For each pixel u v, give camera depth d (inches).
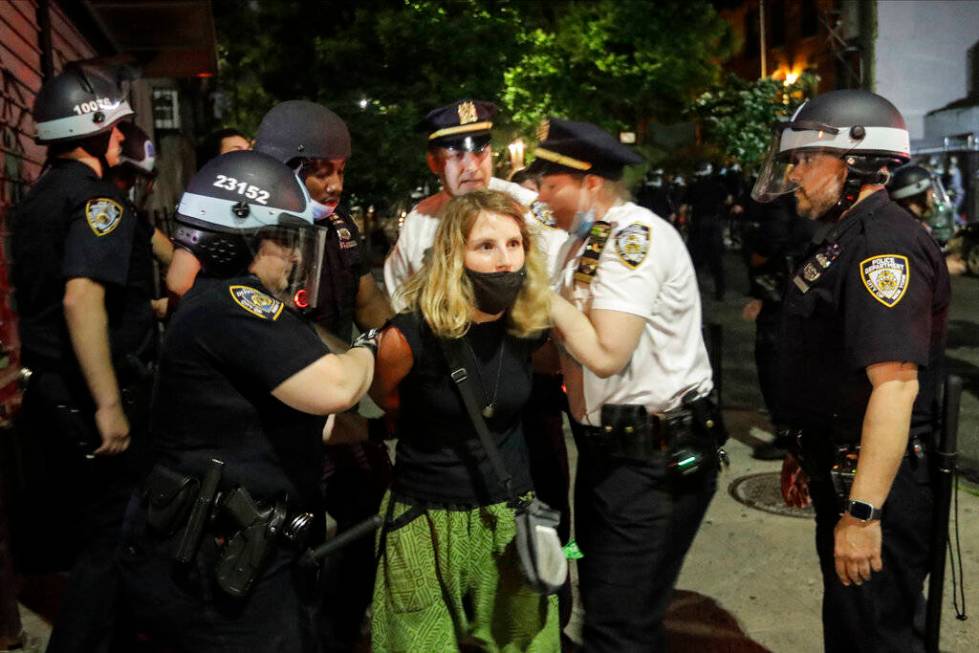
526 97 695.1
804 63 1037.8
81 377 119.3
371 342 90.6
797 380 97.0
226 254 80.2
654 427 99.4
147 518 80.3
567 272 102.6
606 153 98.8
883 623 95.3
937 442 95.7
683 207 547.5
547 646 96.4
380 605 95.9
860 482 88.2
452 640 93.2
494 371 92.0
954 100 627.8
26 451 166.9
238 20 706.2
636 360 99.3
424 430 92.8
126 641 116.6
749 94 601.9
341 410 80.4
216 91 743.1
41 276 118.4
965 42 619.2
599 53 748.0
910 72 625.3
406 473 94.5
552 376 123.5
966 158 631.8
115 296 119.9
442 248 88.3
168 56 358.0
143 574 80.6
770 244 206.8
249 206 79.6
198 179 81.0
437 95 564.7
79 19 252.7
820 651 133.8
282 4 687.7
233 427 79.6
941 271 90.7
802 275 94.7
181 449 80.2
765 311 209.8
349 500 122.6
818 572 158.4
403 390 92.7
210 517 78.9
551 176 100.8
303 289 82.7
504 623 95.7
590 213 100.9
